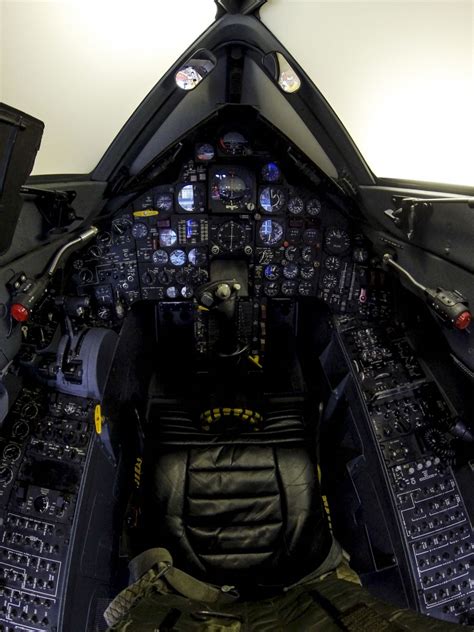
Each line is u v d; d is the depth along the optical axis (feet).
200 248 4.56
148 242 4.48
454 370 3.32
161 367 5.05
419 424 3.50
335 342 4.40
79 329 3.63
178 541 3.05
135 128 3.66
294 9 3.06
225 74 3.79
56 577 2.81
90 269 4.36
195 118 4.05
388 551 3.17
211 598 2.48
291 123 3.97
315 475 3.43
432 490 3.23
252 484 3.35
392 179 3.61
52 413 3.41
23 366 3.41
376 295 4.41
